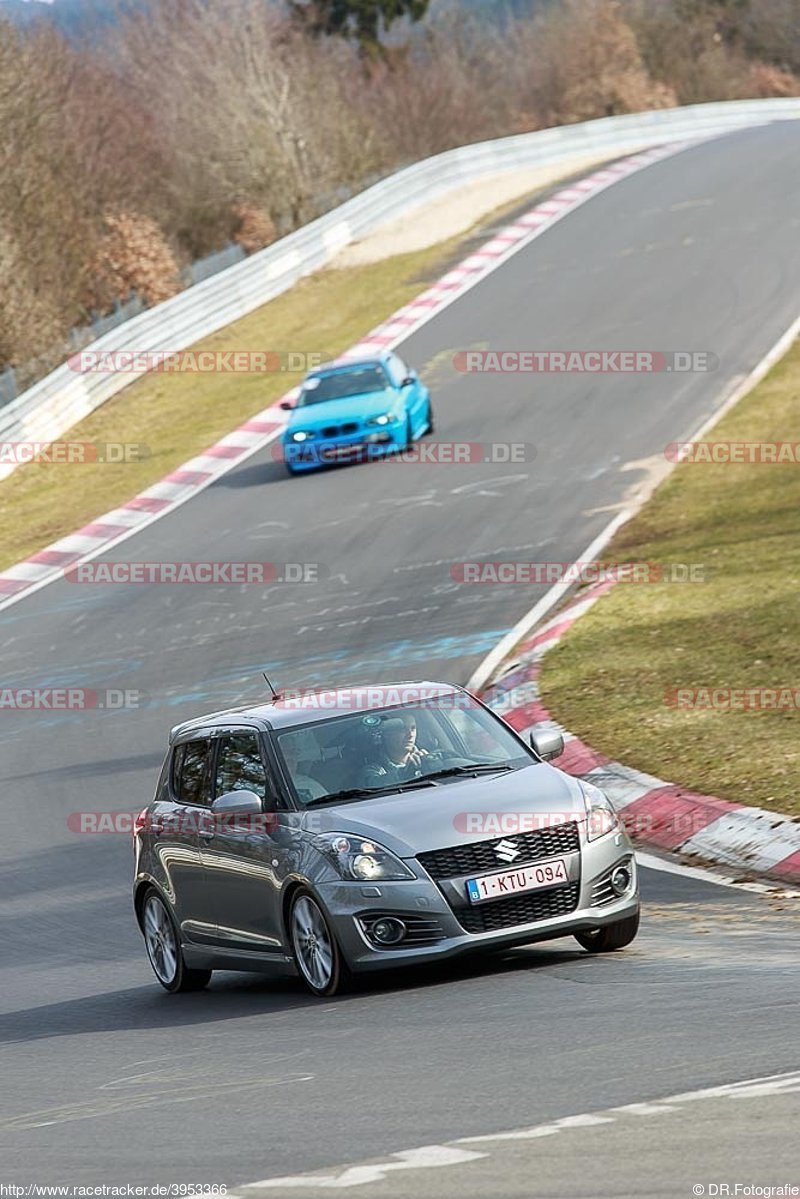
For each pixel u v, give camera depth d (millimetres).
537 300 143375
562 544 83062
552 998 29750
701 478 91375
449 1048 26781
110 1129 24797
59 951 43000
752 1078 22359
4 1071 31375
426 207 188750
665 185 183500
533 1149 20156
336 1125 22828
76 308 177250
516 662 65062
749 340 120688
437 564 83125
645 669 59688
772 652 58750
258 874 34312
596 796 33781
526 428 108562
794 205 161625
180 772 38531
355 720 35781
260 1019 32344
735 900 37250
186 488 110312
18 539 105250
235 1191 19906
